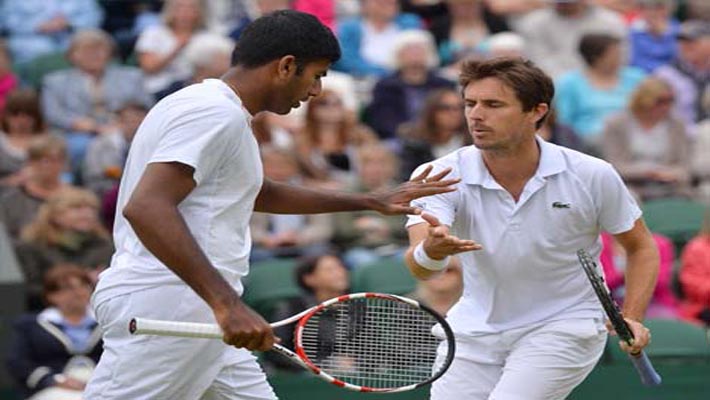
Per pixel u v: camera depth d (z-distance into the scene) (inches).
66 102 1521.9
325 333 735.7
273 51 663.1
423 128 1418.6
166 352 666.2
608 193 742.5
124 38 1745.8
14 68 1653.5
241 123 650.2
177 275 623.5
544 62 1691.7
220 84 658.8
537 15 1715.1
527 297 757.3
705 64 1737.2
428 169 721.6
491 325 762.8
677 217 1460.4
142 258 666.8
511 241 743.1
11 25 1744.6
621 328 698.8
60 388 1107.9
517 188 743.7
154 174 626.5
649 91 1529.3
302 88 672.4
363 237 1352.1
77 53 1533.0
